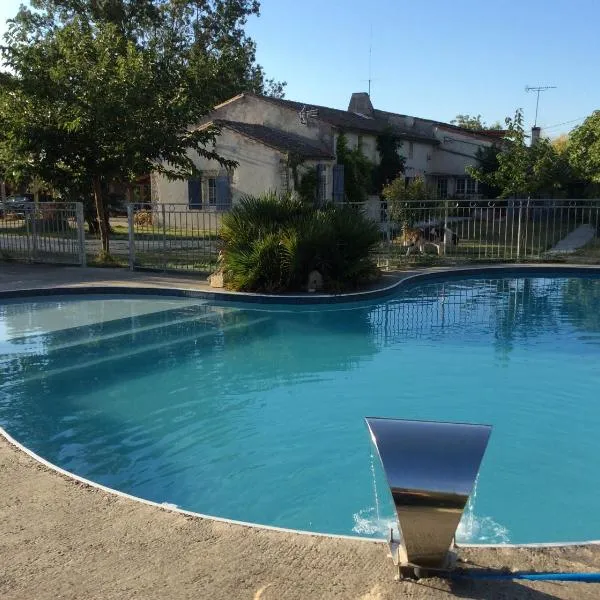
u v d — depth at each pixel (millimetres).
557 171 23672
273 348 9164
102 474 5148
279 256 12547
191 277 14641
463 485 2668
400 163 34719
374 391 7230
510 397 7012
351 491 4832
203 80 18281
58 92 16203
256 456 5477
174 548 3277
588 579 2922
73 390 7297
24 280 13992
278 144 26047
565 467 5266
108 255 17281
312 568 3074
